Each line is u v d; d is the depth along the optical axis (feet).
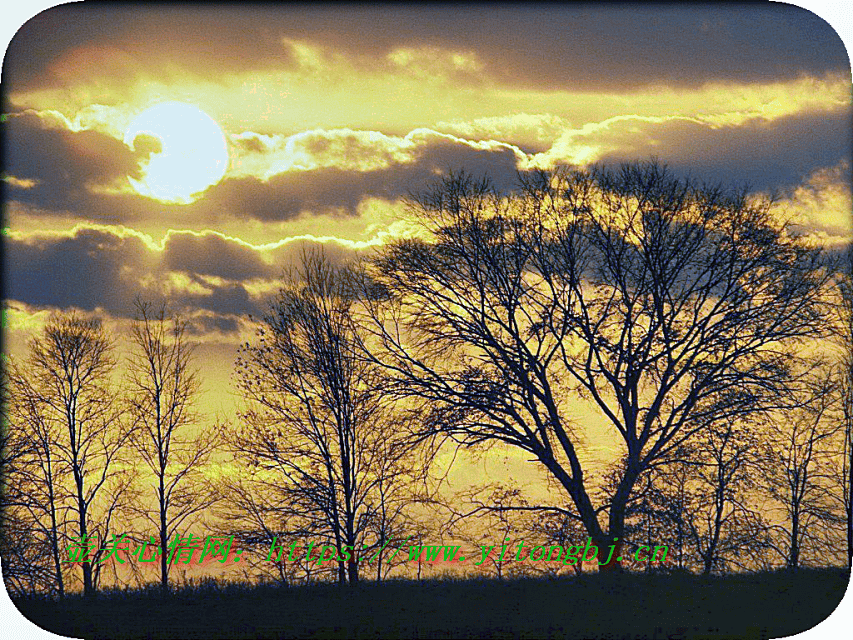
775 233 180.34
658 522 174.60
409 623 142.82
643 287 180.86
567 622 142.41
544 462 179.32
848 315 177.27
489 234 186.80
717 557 177.58
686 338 178.29
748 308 178.81
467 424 181.88
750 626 140.46
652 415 178.91
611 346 178.70
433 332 186.80
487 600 155.53
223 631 142.00
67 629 150.30
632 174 186.70
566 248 184.55
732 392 177.37
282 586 176.45
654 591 158.10
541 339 184.65
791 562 181.27
